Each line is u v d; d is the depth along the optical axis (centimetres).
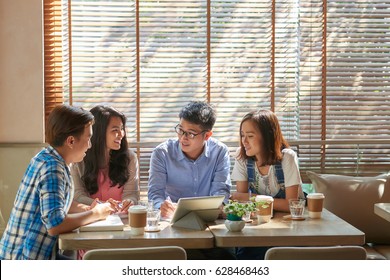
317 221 301
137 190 345
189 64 435
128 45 431
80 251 325
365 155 447
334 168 446
